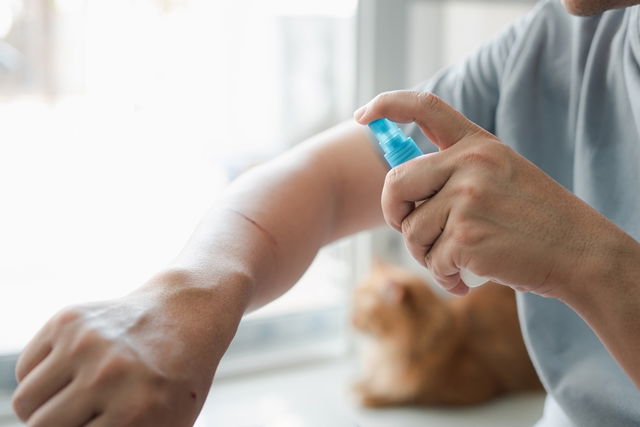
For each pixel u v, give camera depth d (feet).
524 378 4.88
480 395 4.69
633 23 2.15
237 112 5.16
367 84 4.89
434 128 1.82
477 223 1.73
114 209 5.00
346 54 5.10
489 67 2.48
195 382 1.65
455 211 1.74
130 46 4.71
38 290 4.86
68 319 1.65
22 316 4.70
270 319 5.18
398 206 1.81
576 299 1.78
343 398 4.75
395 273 5.01
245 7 4.96
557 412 2.41
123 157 4.95
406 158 1.87
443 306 4.82
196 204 5.17
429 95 1.82
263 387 4.87
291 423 4.39
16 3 4.35
